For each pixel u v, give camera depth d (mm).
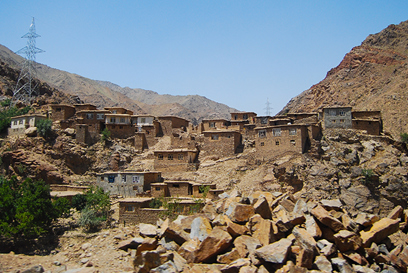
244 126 90688
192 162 84500
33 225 50031
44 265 40625
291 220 38531
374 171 69438
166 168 83188
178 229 39656
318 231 37906
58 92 147625
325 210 40031
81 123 97625
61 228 54750
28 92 133625
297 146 75625
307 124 78688
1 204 51031
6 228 47969
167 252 35344
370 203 66875
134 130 97938
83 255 43438
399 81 138125
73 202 63688
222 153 85750
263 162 77375
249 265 33125
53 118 100812
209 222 40031
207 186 68062
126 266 38531
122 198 70875
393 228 39656
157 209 57375
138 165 87500
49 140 91375
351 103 144000
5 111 109688
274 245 34312
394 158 71375
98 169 88625
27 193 55969
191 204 56750
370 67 160625
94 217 56188
